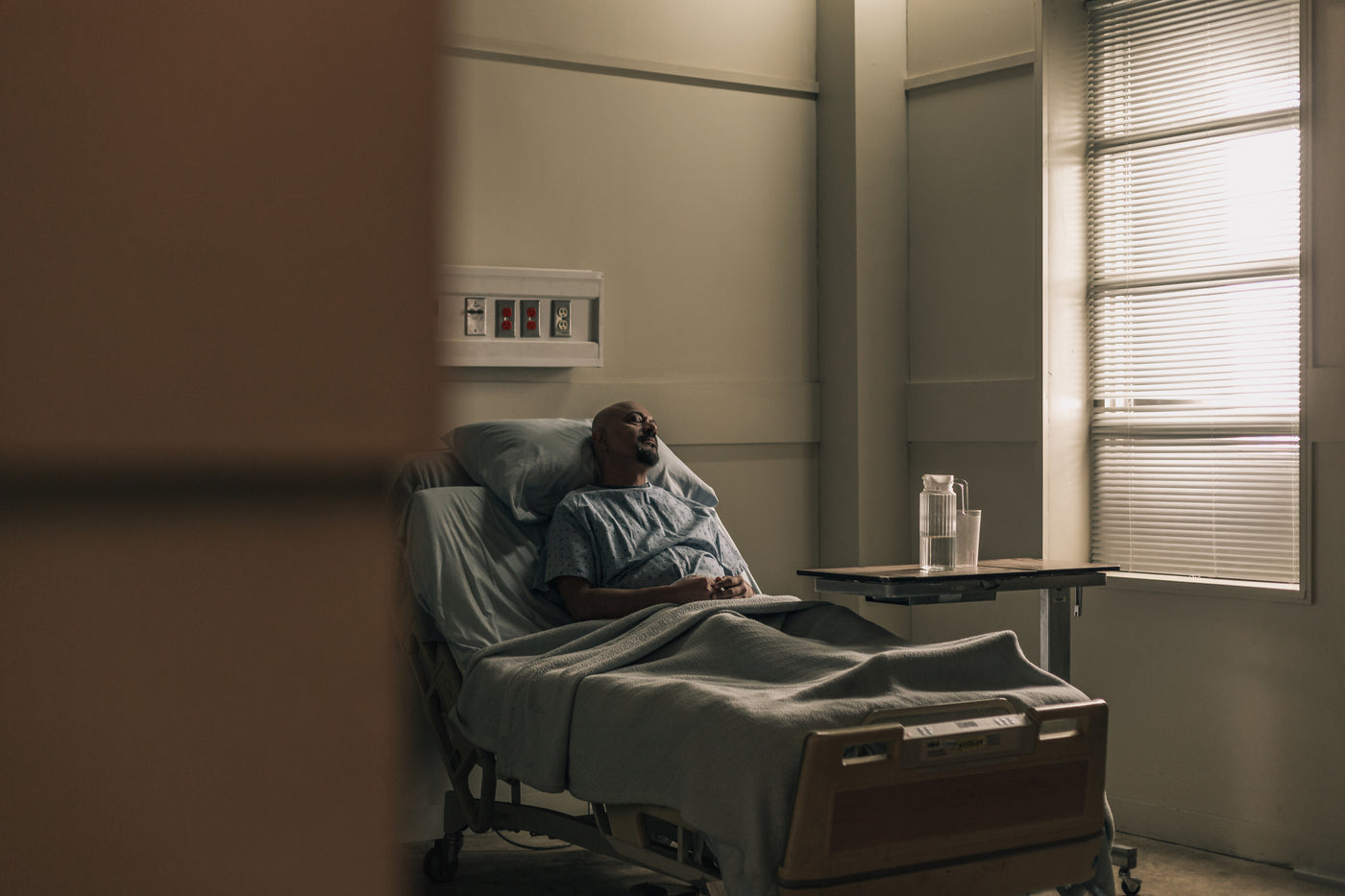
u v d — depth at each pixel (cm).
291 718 20
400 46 19
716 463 420
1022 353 404
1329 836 335
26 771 18
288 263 19
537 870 343
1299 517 345
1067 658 319
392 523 20
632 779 236
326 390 19
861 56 427
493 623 309
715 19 420
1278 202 366
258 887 20
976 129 417
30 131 18
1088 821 239
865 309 428
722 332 422
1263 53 369
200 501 19
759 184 430
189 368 19
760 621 290
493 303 373
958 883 222
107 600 18
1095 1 405
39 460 18
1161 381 393
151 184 18
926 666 244
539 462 342
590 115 396
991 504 413
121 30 18
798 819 204
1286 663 344
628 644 278
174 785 19
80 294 18
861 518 428
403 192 19
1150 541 394
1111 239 405
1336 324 332
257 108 19
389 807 21
